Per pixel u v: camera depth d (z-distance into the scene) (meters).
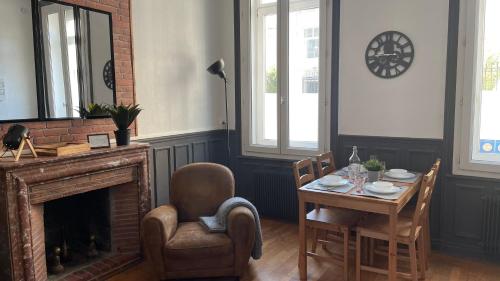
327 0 3.89
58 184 2.66
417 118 3.54
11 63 2.65
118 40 3.42
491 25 3.26
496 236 3.25
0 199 2.37
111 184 3.07
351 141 3.90
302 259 2.98
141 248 3.38
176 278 2.91
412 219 2.86
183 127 4.21
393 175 3.23
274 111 4.51
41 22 2.81
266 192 4.48
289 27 4.22
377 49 3.65
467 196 3.38
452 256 3.42
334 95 3.95
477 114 3.36
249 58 4.49
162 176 3.97
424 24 3.42
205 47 4.47
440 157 3.46
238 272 2.95
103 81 3.30
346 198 2.71
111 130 3.42
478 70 3.31
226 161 4.82
